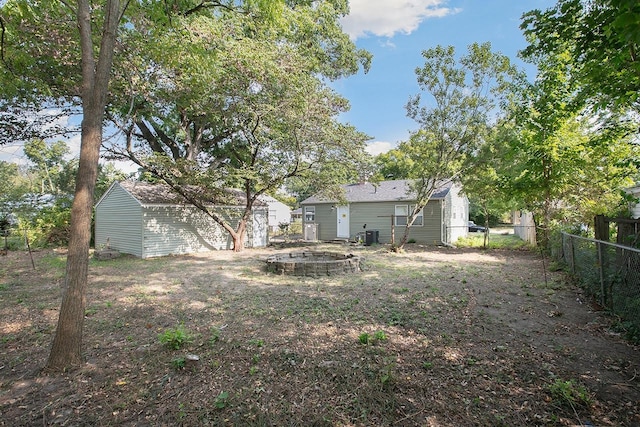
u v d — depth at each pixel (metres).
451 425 2.34
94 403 2.71
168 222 13.71
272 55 9.24
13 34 5.36
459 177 12.93
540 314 4.87
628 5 2.10
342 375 3.08
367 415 2.48
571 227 9.55
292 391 2.84
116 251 12.84
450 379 2.97
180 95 10.13
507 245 14.95
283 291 6.67
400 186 18.92
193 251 14.55
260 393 2.81
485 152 11.65
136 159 11.95
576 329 4.21
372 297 6.05
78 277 3.39
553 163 10.30
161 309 5.49
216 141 17.09
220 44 7.41
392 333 4.18
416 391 2.78
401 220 17.30
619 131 7.24
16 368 3.39
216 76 8.21
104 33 3.42
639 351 3.50
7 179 32.03
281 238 22.14
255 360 3.43
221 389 2.89
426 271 8.77
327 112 12.05
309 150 13.12
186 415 2.53
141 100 10.58
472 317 4.78
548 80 9.14
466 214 21.81
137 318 5.03
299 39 13.02
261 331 4.33
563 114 9.11
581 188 10.55
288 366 3.29
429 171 12.56
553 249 9.77
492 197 12.77
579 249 6.68
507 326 4.38
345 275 8.34
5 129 9.98
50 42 6.75
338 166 13.72
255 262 11.18
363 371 3.14
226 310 5.38
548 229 10.38
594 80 4.33
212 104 11.22
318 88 12.24
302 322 4.68
